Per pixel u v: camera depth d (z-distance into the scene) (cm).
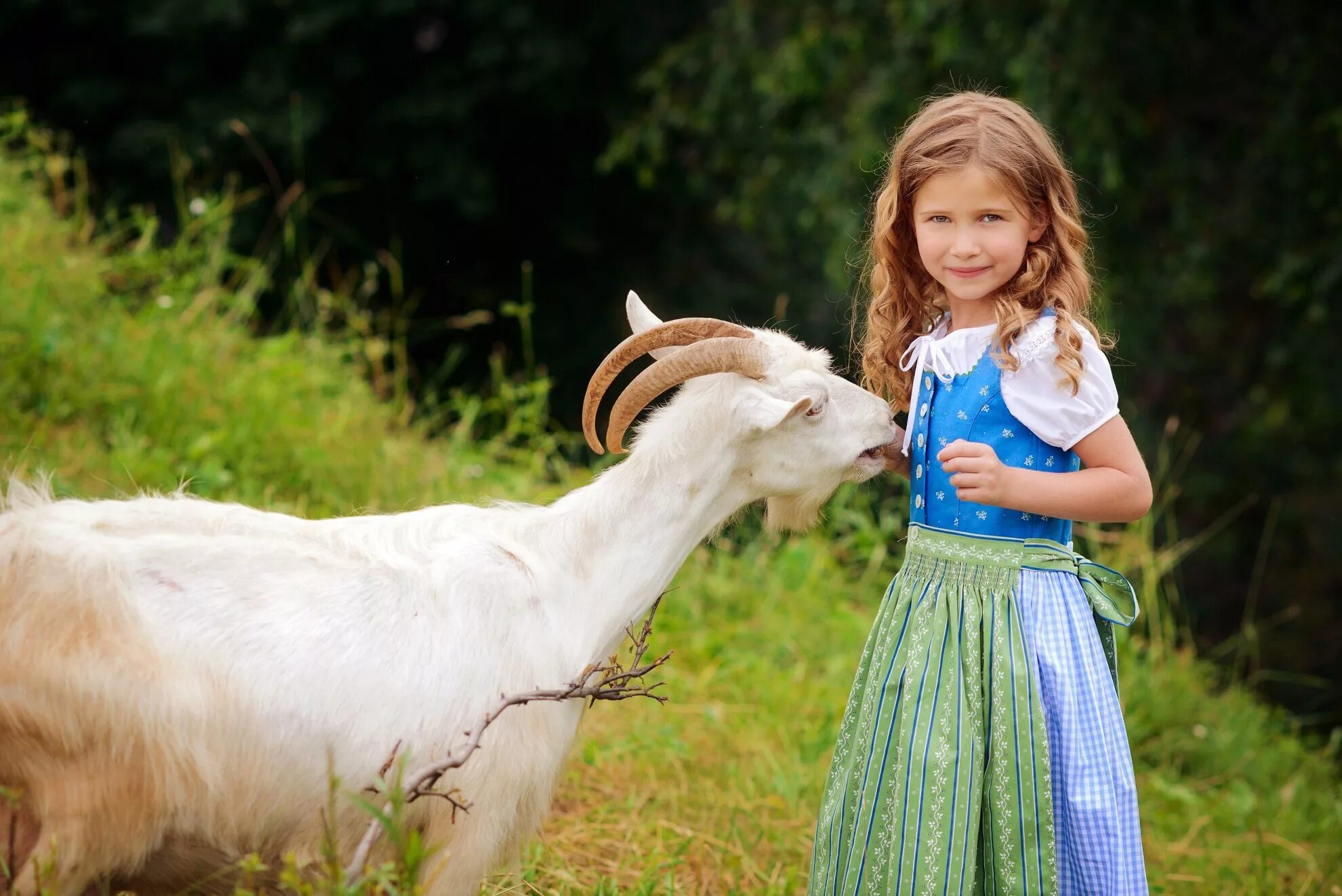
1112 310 877
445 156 1036
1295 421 956
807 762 476
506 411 771
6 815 233
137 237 910
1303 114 852
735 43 1002
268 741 242
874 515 788
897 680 280
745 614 602
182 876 251
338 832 253
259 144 966
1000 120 278
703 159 1120
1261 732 639
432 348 1089
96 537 244
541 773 264
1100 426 270
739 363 281
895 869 269
